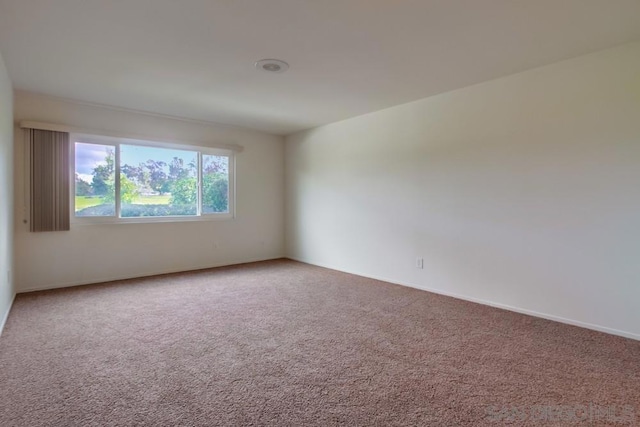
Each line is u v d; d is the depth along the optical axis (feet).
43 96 12.73
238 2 6.72
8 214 10.48
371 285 13.99
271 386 6.46
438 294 12.71
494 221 11.22
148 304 11.31
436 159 12.79
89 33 8.00
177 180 16.49
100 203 14.32
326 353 7.84
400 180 14.07
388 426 5.35
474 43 8.54
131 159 15.10
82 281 13.87
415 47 8.75
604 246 9.04
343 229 16.69
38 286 12.89
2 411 5.62
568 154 9.59
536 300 10.33
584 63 9.25
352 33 8.01
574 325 9.57
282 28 7.78
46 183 12.83
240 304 11.39
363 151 15.60
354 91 12.19
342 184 16.67
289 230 20.10
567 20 7.47
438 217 12.79
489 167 11.28
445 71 10.36
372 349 8.05
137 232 15.21
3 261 9.40
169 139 15.87
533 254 10.36
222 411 5.68
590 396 6.16
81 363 7.27
